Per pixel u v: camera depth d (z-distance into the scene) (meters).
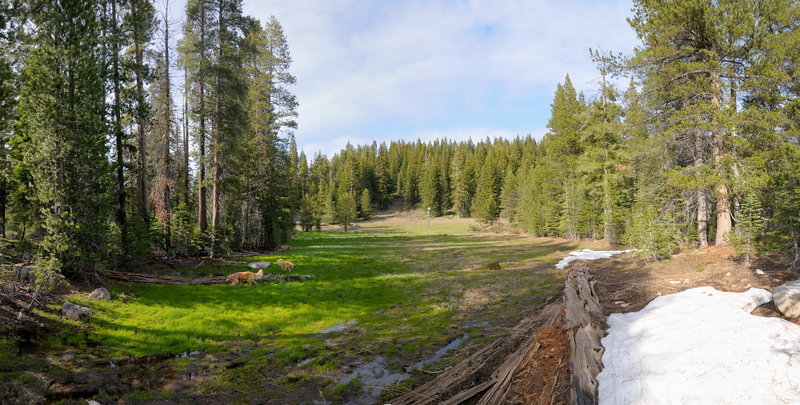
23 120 12.80
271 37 33.59
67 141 12.17
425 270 22.30
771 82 13.34
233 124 23.66
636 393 5.31
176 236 21.83
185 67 23.16
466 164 100.75
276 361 8.70
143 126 19.06
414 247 39.69
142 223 17.14
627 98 17.66
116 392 7.04
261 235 32.97
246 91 24.33
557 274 18.05
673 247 15.59
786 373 4.65
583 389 5.84
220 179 24.03
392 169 124.00
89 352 8.68
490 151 114.44
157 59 21.22
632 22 16.39
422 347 9.36
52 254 11.49
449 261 26.44
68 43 12.69
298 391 7.23
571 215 37.59
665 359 5.87
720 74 14.53
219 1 23.16
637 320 8.32
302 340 10.22
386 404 6.57
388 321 11.86
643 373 5.69
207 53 22.89
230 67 23.41
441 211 102.19
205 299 13.49
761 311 7.26
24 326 9.26
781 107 14.63
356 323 11.88
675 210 19.58
